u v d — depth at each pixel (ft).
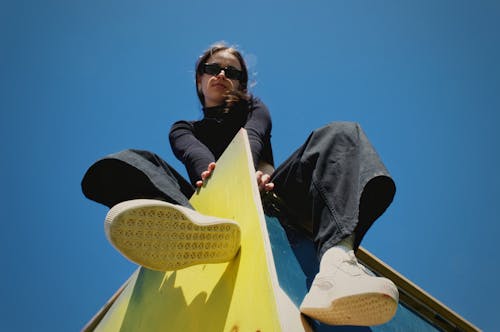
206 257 5.74
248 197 6.30
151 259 5.49
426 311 8.73
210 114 10.07
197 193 8.04
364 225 6.02
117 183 7.14
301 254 6.49
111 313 9.19
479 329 8.88
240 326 4.98
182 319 6.16
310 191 6.33
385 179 5.93
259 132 9.13
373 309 4.66
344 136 6.53
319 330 5.12
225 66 10.34
